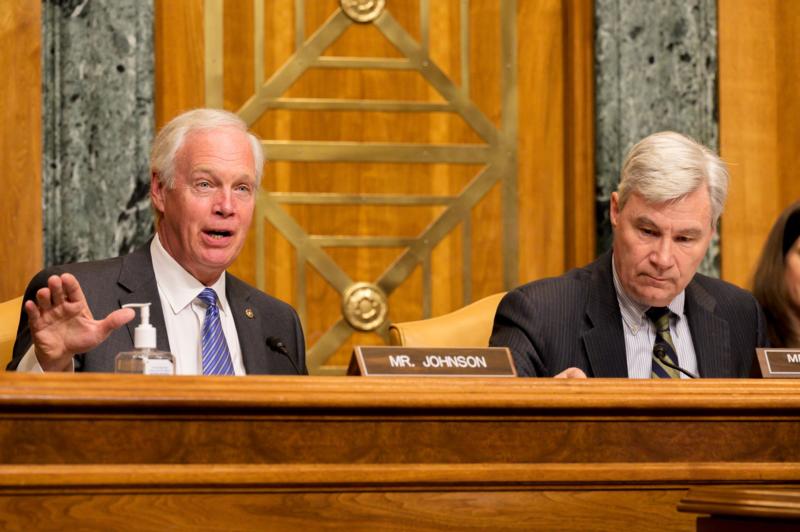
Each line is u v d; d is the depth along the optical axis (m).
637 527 4.13
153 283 6.08
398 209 10.49
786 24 10.85
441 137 10.58
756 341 6.73
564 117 10.70
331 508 3.87
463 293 10.55
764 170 10.77
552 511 4.06
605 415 4.17
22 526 3.61
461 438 4.03
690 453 4.25
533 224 10.66
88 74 9.61
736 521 3.37
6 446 3.64
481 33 10.64
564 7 10.74
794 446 4.35
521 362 6.16
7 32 9.52
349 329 10.34
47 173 9.51
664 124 10.52
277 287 10.28
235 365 6.18
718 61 10.69
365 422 3.95
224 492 3.78
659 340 6.39
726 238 10.72
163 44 10.09
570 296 6.44
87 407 3.69
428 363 4.41
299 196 10.33
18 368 4.76
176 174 6.11
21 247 9.47
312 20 10.41
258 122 10.28
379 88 10.49
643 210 6.15
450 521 3.96
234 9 10.25
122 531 3.69
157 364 4.45
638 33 10.50
